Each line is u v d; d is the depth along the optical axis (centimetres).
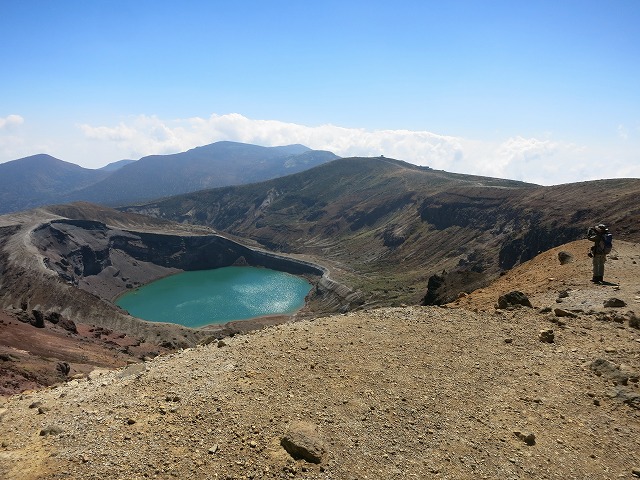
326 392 1403
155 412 1298
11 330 6612
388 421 1262
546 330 1819
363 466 1090
